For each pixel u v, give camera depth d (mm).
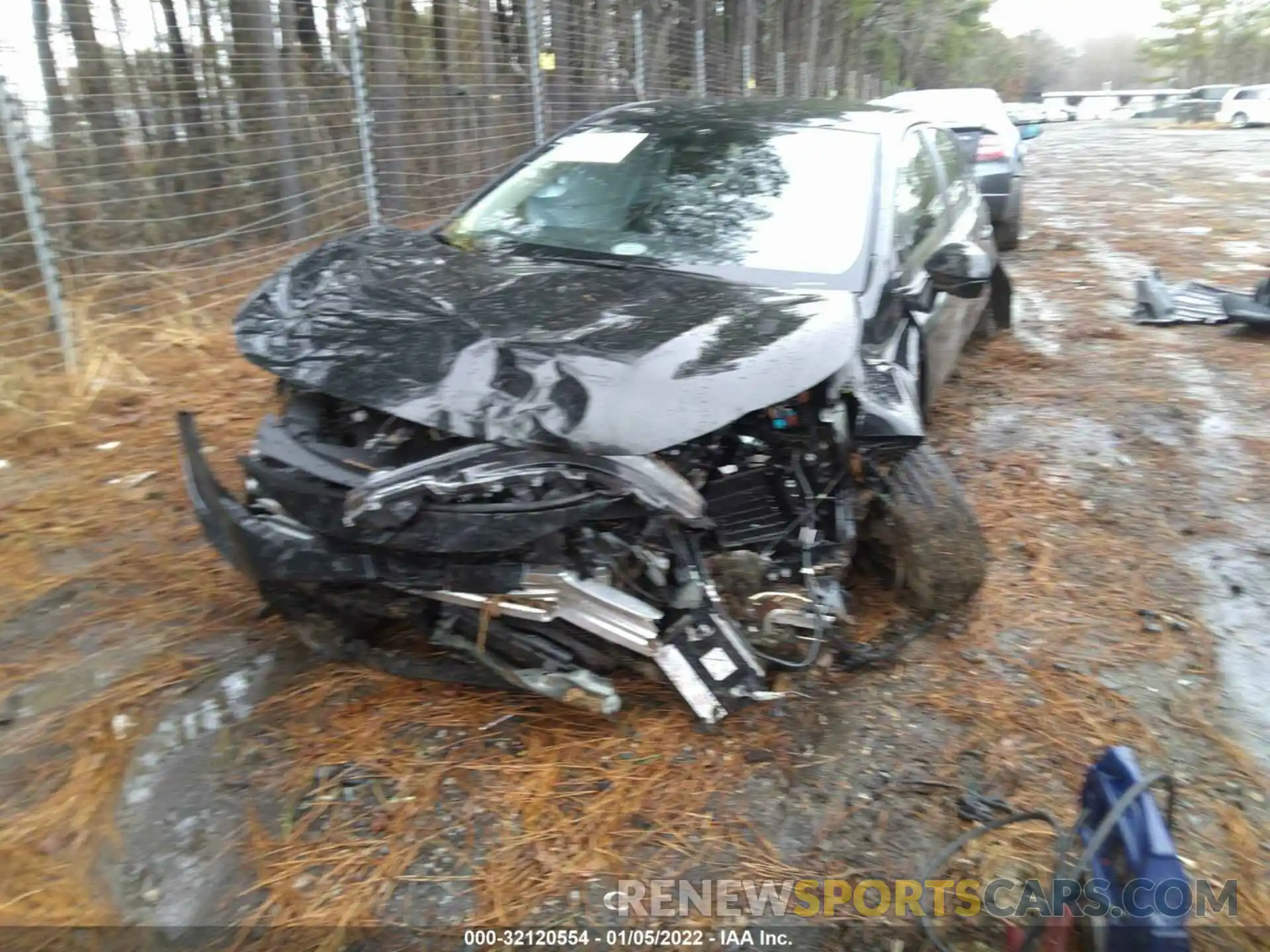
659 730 3096
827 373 2896
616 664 3029
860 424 3092
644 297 3336
